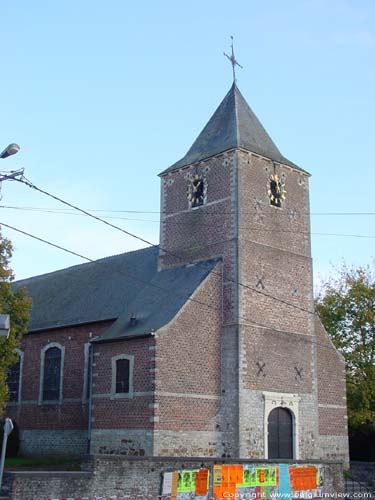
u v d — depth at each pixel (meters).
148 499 20.88
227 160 33.03
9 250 27.78
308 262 34.38
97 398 29.92
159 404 27.53
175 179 35.44
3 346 26.94
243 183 32.50
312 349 33.12
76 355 34.44
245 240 31.67
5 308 27.39
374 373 41.16
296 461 23.97
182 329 29.16
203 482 21.86
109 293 35.81
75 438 33.09
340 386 34.56
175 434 27.81
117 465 20.56
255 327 30.81
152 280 34.19
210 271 31.11
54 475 19.34
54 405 34.75
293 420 31.27
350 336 43.12
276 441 30.34
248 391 29.66
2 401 26.92
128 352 29.12
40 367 36.28
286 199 34.28
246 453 28.81
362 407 40.75
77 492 19.66
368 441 41.12
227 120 35.31
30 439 35.47
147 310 31.11
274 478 23.27
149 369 28.02
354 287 43.38
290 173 34.94
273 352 31.25
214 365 30.05
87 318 34.38
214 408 29.53
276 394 30.69
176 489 21.39
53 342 36.00
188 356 29.08
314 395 32.50
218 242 32.28
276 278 32.53
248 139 34.03
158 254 35.09
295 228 34.22
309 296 33.91
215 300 30.92
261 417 29.88
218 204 32.88
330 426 33.38
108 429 29.02
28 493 18.78
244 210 32.09
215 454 29.02
